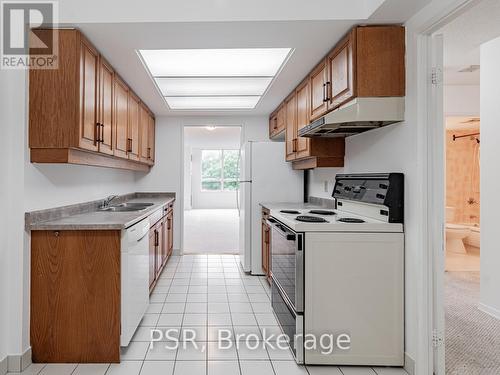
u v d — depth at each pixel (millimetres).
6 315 1948
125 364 2062
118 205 3684
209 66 2941
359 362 2074
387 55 2104
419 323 1936
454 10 1688
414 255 1975
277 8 2047
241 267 4344
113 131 2836
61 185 2490
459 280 3748
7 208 1956
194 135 9523
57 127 2043
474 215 5477
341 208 2924
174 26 2098
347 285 2076
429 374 1925
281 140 5004
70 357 2078
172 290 3410
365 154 2598
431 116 1944
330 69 2518
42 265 2070
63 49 2068
